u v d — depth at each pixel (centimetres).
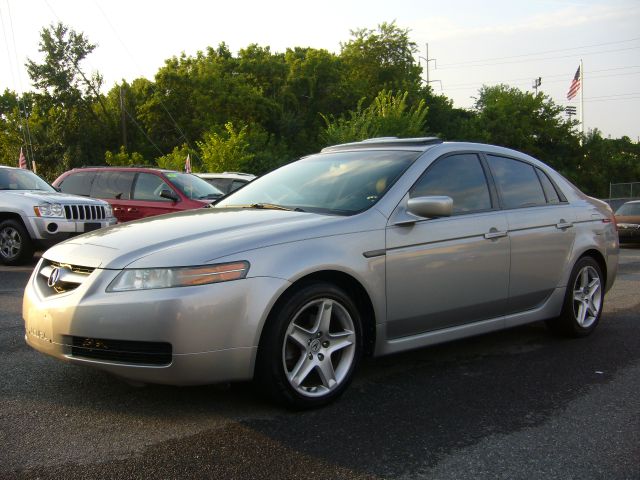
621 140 7531
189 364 312
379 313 380
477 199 453
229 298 319
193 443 303
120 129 5706
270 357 331
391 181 413
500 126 6444
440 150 448
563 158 6781
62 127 5456
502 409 357
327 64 5959
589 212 544
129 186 1180
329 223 368
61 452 292
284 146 5053
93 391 375
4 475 269
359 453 295
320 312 351
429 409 355
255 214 393
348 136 3438
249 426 325
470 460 290
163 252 328
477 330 446
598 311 547
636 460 292
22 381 393
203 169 2927
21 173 1087
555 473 278
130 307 313
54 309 331
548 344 513
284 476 271
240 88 5297
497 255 447
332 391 357
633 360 465
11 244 970
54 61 5425
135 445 301
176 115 5350
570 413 352
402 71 6494
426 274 402
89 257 342
